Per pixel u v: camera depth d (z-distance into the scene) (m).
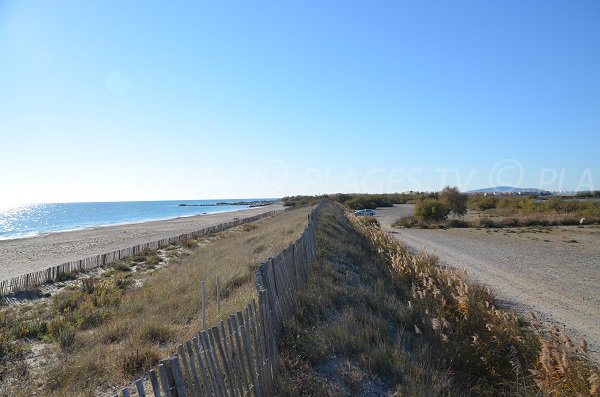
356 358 5.64
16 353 6.71
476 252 23.50
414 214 46.72
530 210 54.78
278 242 17.12
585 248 25.09
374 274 11.91
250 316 4.43
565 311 11.19
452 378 5.76
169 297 9.77
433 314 7.88
